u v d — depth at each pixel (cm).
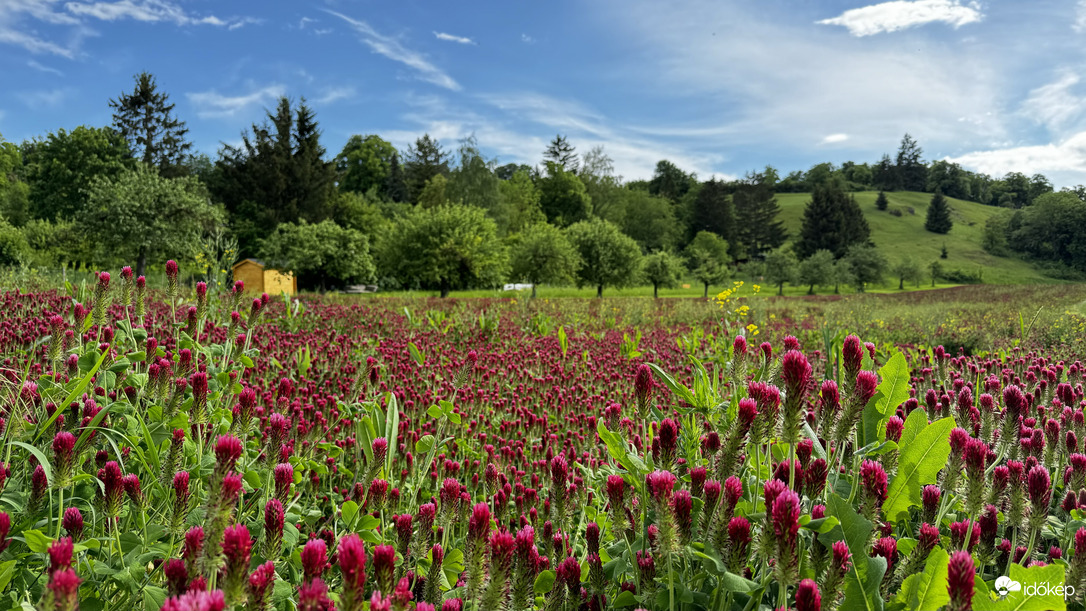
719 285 6794
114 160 6003
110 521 184
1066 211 10512
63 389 250
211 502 137
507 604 151
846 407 174
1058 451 247
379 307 1834
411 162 9050
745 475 199
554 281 4734
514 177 9306
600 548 191
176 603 98
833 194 11419
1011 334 1598
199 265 1484
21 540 174
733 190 13525
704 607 155
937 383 453
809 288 7225
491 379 695
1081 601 151
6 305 693
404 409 443
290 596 164
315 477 290
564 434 509
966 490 166
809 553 147
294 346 700
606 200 10006
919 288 8219
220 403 299
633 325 1845
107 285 302
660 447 174
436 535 234
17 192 6562
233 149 6475
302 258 4550
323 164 6681
